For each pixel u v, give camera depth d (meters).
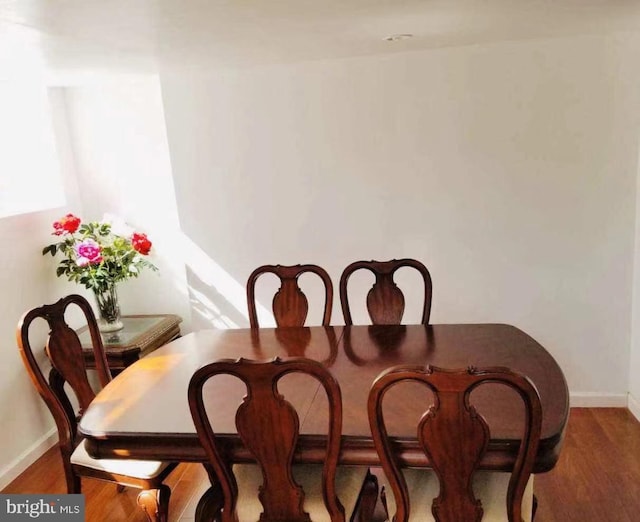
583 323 3.06
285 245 3.25
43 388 2.07
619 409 3.09
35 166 3.25
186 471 2.72
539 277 3.04
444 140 2.97
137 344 3.05
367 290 3.22
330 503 1.59
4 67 2.39
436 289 3.15
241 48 2.31
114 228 3.18
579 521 2.21
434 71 2.89
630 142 2.81
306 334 2.45
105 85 3.31
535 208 2.97
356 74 2.96
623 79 2.74
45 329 3.08
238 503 1.79
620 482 2.44
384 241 3.14
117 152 3.40
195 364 2.18
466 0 1.63
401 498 1.53
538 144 2.89
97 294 3.14
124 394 1.94
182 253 3.38
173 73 3.03
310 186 3.15
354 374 1.96
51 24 1.59
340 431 1.48
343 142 3.06
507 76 2.84
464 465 1.42
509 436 1.48
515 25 2.25
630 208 2.88
